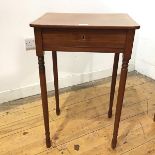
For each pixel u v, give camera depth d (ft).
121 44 3.01
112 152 3.74
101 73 6.44
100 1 5.53
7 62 4.93
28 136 4.10
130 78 6.53
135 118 4.65
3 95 5.14
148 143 3.95
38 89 5.55
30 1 4.67
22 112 4.83
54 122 4.50
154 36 6.11
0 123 4.46
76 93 5.66
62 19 3.32
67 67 5.79
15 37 4.80
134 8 6.10
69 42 3.03
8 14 4.54
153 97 5.47
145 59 6.59
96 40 3.00
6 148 3.81
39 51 3.09
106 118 4.64
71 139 4.03
